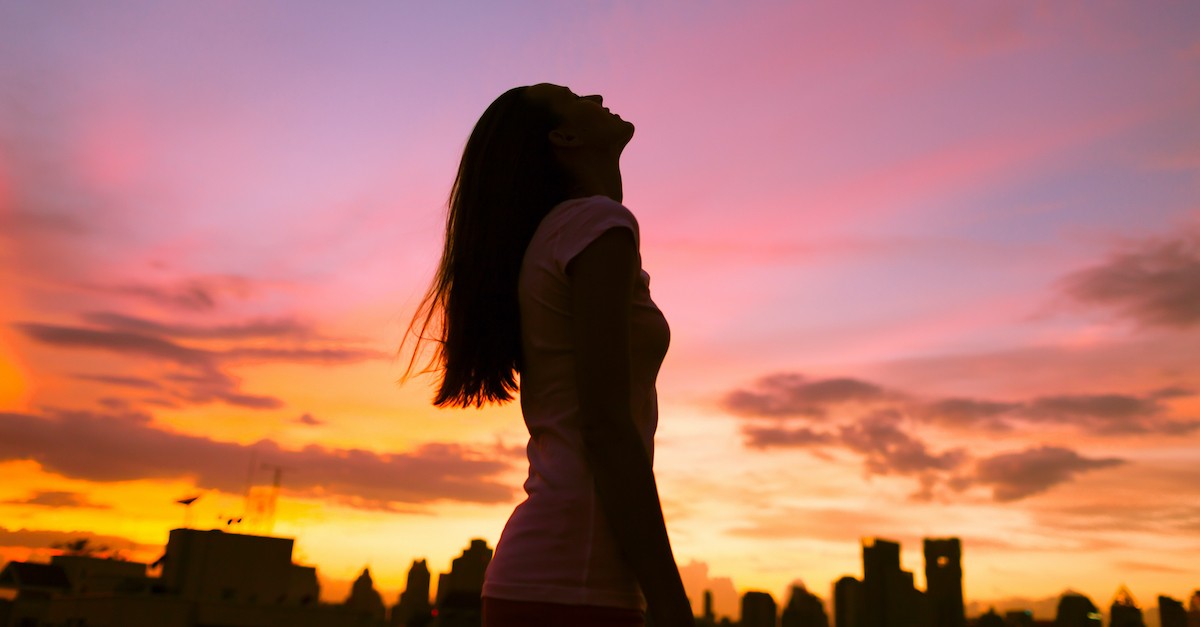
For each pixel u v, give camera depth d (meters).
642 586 1.07
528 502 1.22
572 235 1.23
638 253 1.24
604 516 1.16
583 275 1.18
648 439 1.28
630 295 1.19
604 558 1.15
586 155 1.49
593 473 1.18
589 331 1.14
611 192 1.50
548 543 1.17
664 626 1.04
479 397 1.46
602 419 1.10
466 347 1.43
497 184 1.46
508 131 1.49
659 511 1.09
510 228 1.44
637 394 1.26
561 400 1.24
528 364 1.31
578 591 1.13
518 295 1.35
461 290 1.45
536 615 1.14
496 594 1.19
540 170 1.47
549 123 1.49
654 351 1.29
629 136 1.55
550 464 1.22
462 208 1.50
